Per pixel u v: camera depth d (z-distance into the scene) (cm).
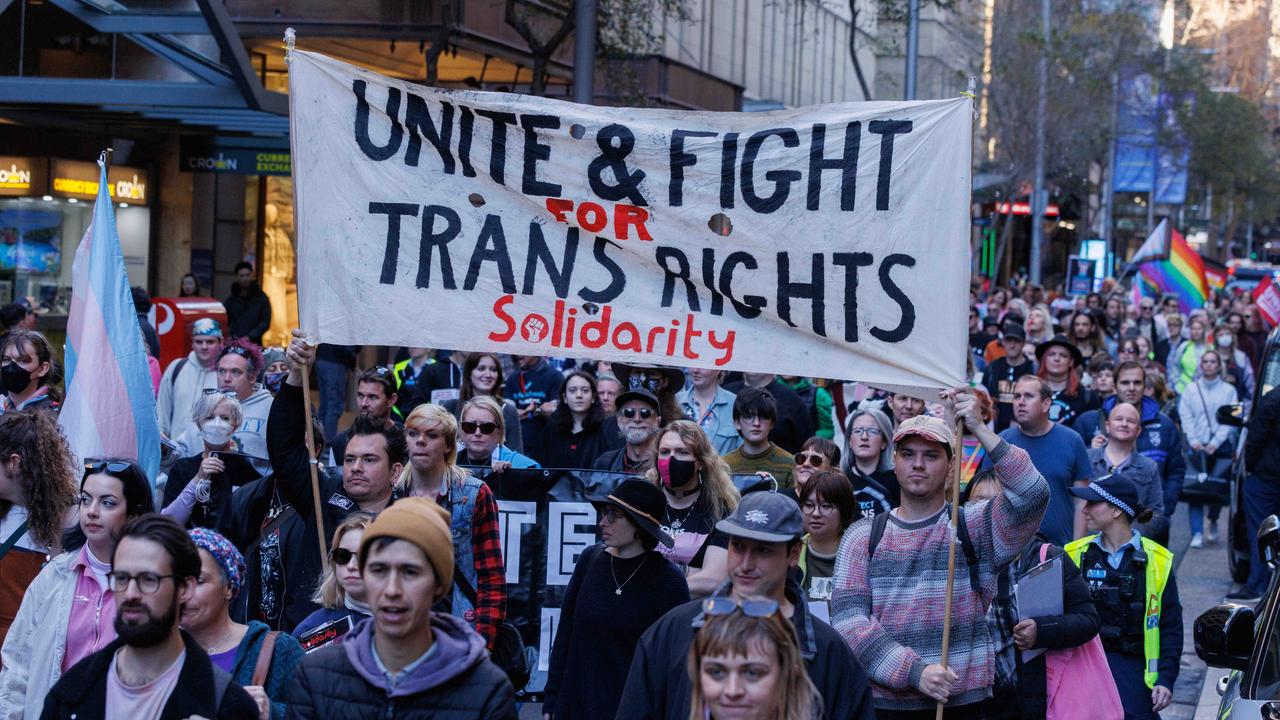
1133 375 1169
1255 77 7606
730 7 3775
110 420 717
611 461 904
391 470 636
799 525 481
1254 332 2325
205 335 1123
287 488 661
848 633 584
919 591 591
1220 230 9694
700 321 662
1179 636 739
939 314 645
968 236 643
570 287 667
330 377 1650
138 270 2228
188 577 432
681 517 709
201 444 962
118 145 2155
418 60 2241
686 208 659
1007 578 612
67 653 536
